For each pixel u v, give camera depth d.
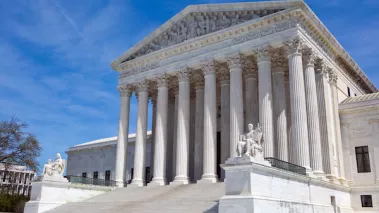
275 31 46.66
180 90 54.59
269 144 44.06
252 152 32.12
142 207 39.53
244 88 57.03
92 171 91.12
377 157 48.81
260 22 47.53
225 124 55.03
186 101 53.97
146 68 59.91
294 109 43.16
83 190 50.34
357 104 51.50
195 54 54.00
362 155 50.25
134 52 62.44
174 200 39.81
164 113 56.19
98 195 51.62
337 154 49.69
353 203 48.81
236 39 50.12
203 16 54.59
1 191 72.00
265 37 47.28
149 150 77.38
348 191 48.88
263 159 33.22
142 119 58.78
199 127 57.88
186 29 56.16
